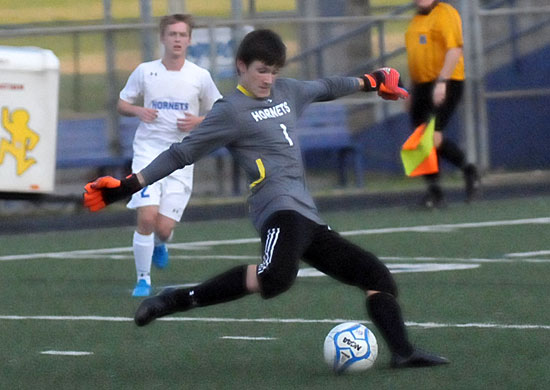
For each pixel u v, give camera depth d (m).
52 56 39.59
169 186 28.12
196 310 25.86
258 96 18.56
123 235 42.03
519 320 23.41
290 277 18.11
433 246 35.62
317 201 50.38
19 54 39.16
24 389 18.52
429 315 24.23
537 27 57.69
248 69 18.34
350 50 58.72
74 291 29.19
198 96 28.23
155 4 63.06
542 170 56.41
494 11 52.69
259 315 25.03
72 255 36.47
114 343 22.33
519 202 47.09
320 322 24.00
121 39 50.25
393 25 59.44
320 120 53.62
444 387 17.55
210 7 64.06
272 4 60.88
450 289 27.67
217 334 22.98
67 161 49.69
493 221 41.38
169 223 28.20
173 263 33.75
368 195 51.84
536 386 17.50
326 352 18.84
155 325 24.20
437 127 42.53
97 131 50.34
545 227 39.38
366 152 57.81
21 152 39.34
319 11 60.62
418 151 34.66
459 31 40.94
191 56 50.03
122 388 18.39
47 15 67.44
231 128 18.41
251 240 38.94
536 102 56.84
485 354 20.06
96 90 50.69
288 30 57.59
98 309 26.39
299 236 18.23
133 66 50.47
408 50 42.03
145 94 28.00
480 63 53.31
